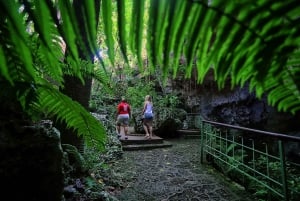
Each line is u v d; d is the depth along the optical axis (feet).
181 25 1.39
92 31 1.55
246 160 17.47
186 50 1.45
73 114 4.06
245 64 1.46
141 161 19.70
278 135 10.39
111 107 35.91
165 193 13.32
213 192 13.47
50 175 6.17
